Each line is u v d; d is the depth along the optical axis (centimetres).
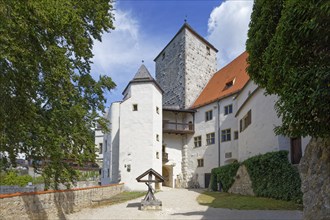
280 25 624
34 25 946
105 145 3469
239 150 2722
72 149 1474
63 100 1305
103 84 1631
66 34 1128
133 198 2197
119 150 2992
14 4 830
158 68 4528
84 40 1179
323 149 728
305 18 553
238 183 2331
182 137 3712
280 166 1742
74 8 1166
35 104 1259
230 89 3300
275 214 1311
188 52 3909
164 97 4225
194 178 3509
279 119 1852
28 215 1144
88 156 1534
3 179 3128
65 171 1452
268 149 1972
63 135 1409
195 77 3941
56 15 927
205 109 3522
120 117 3041
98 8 1318
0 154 1345
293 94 565
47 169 1406
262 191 1888
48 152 1348
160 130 3197
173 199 2081
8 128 1152
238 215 1344
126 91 3428
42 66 1090
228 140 3150
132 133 2998
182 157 3666
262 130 2083
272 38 803
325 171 701
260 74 956
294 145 1744
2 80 980
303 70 562
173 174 3597
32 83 1106
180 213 1485
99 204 1852
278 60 650
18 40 911
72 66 1303
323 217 664
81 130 1498
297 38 574
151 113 3025
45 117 1347
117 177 3075
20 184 3147
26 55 956
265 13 896
